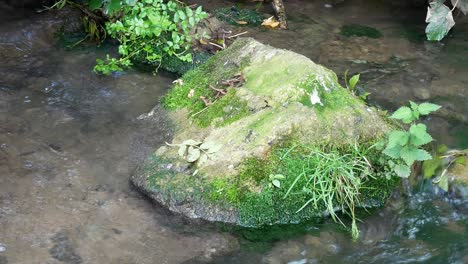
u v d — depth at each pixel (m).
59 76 3.05
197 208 2.40
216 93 2.71
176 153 2.54
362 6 3.74
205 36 3.20
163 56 3.17
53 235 2.32
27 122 2.78
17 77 3.03
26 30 3.27
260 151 2.44
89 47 3.27
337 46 3.35
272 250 2.33
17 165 2.57
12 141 2.67
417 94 3.03
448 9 3.31
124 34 3.21
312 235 2.39
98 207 2.42
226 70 2.77
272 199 2.41
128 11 3.17
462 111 2.94
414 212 2.49
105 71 3.07
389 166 2.50
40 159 2.60
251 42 2.80
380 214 2.47
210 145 2.51
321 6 3.72
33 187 2.48
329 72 2.64
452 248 2.36
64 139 2.70
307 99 2.54
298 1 3.77
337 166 2.45
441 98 3.01
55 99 2.92
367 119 2.55
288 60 2.65
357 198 2.47
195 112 2.69
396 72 3.17
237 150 2.47
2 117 2.79
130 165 2.59
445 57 3.30
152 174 2.49
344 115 2.54
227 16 3.52
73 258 2.25
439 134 2.81
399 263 2.31
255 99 2.58
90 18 3.33
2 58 3.13
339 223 2.43
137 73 3.11
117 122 2.80
